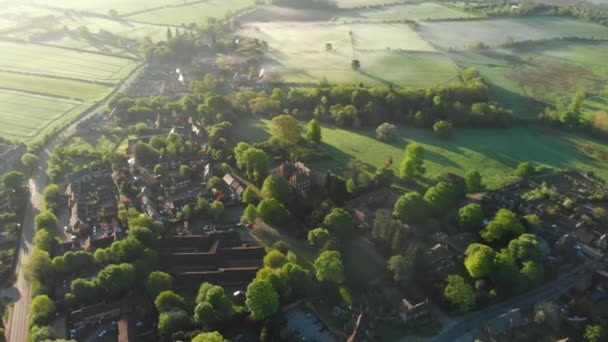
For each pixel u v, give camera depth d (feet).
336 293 646.33
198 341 522.47
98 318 608.60
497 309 632.79
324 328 599.98
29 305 642.22
